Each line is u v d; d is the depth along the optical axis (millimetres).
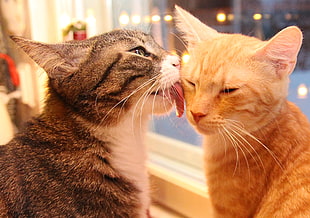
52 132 466
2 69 565
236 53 459
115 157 479
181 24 516
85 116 468
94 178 459
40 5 616
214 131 465
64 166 454
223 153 489
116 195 467
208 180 505
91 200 451
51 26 628
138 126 491
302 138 471
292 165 460
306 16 532
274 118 471
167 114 508
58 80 468
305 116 497
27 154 458
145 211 498
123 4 656
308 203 439
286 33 435
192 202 576
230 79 449
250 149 474
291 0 535
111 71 470
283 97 469
